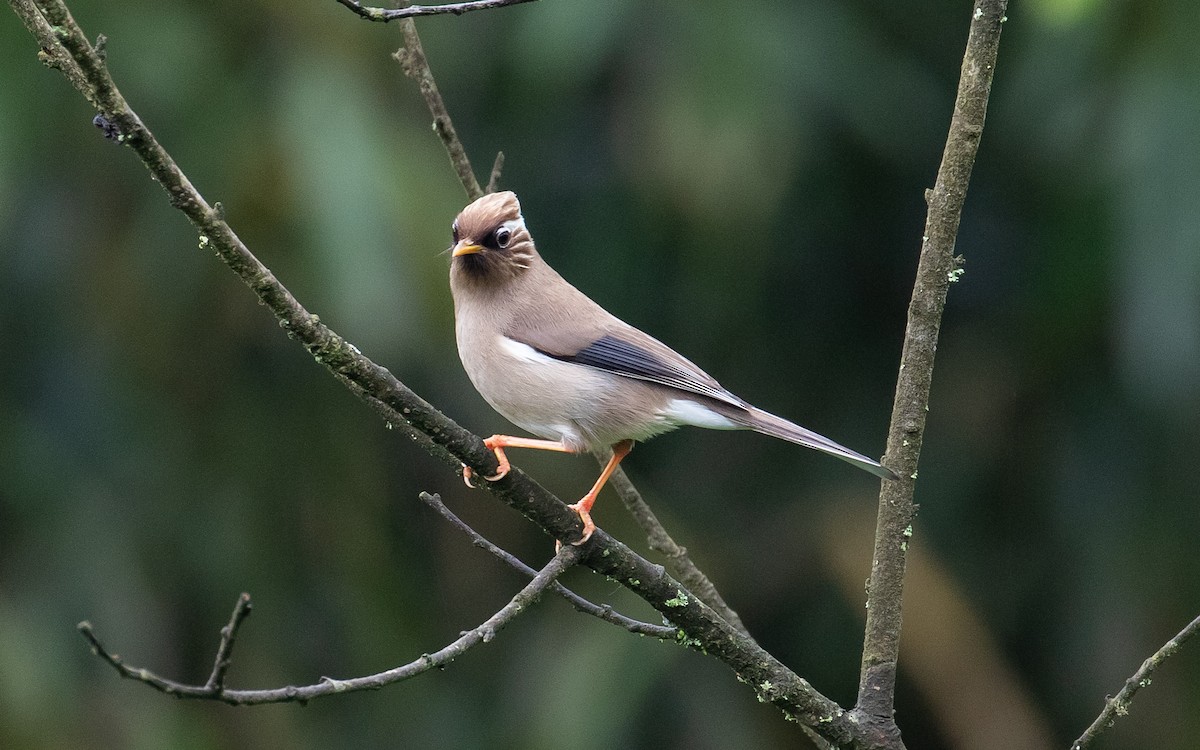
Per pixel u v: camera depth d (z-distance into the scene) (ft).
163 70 39.29
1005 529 47.96
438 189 39.52
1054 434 46.11
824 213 48.70
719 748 43.27
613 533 41.78
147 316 40.83
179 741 38.45
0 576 40.42
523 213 47.93
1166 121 37.65
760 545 48.73
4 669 37.65
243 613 16.33
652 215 44.34
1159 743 42.29
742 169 41.06
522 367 28.86
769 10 43.19
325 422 42.22
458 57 43.91
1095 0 34.76
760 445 50.75
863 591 46.11
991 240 50.85
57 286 41.52
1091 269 41.22
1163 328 37.35
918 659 44.39
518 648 44.60
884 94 44.70
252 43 40.42
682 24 42.47
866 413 50.21
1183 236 37.19
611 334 29.04
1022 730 42.98
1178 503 43.50
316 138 38.32
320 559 41.98
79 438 41.98
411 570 44.52
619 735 41.65
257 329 41.86
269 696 17.19
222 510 41.52
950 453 48.34
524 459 42.01
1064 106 41.04
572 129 48.57
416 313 38.73
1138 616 42.93
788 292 50.57
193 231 40.32
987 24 22.52
